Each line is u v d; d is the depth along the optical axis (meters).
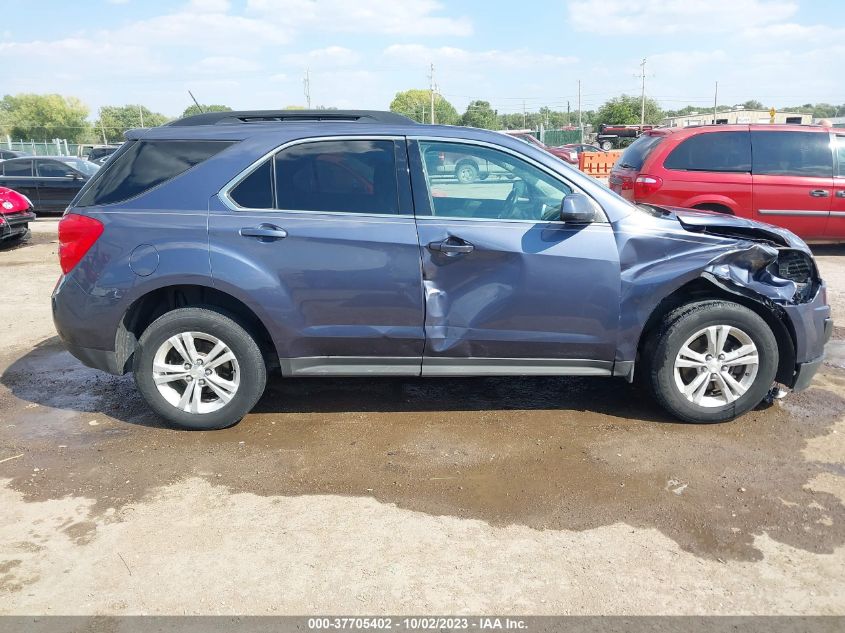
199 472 3.62
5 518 3.19
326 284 3.81
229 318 3.93
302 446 3.92
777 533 3.05
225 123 4.16
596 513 3.21
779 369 4.25
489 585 2.71
